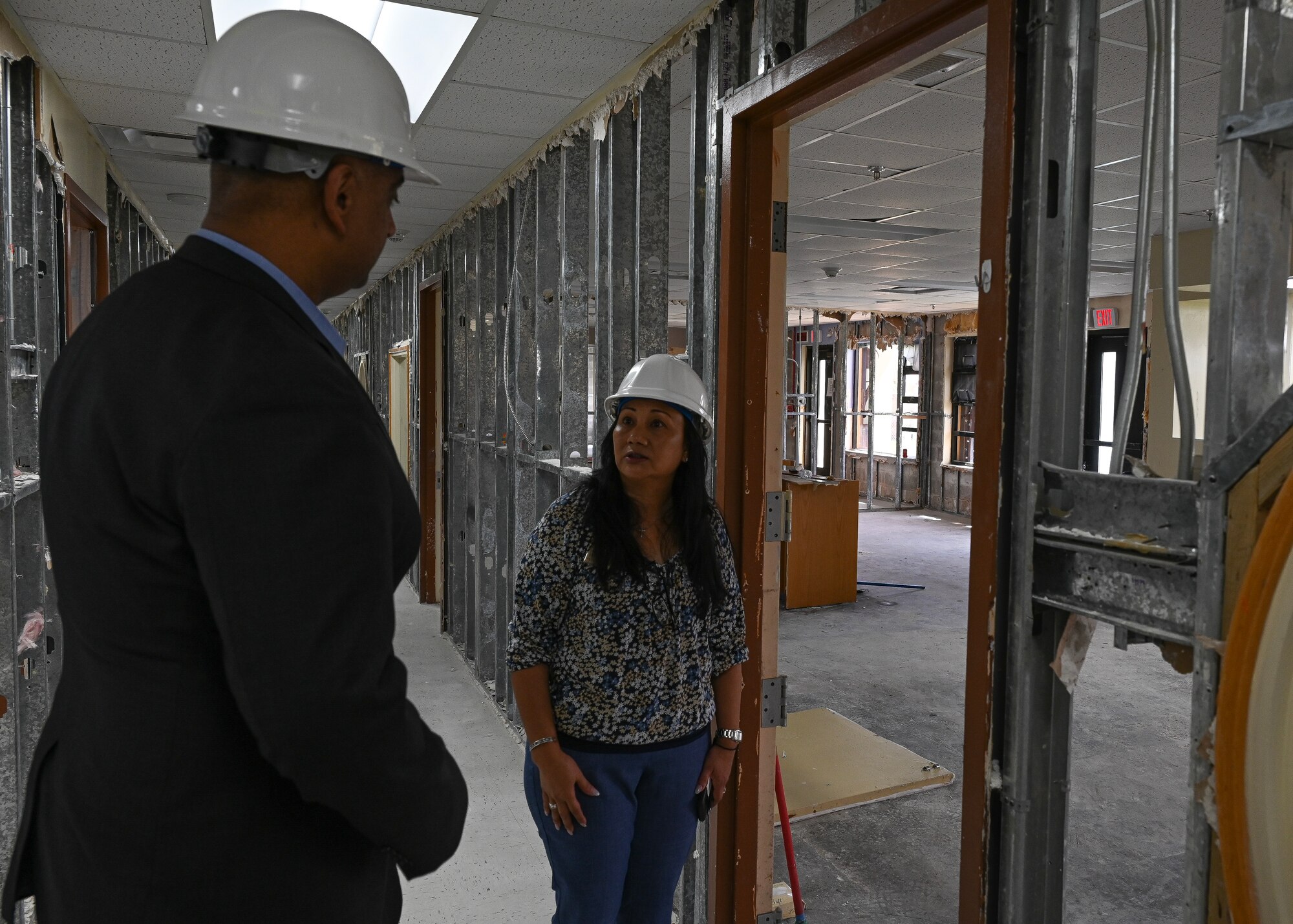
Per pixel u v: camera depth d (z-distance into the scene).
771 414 2.09
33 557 2.49
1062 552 1.16
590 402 3.55
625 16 2.29
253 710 0.73
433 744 0.89
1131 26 2.43
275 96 0.85
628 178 2.76
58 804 0.85
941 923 2.44
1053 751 1.23
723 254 2.06
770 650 2.14
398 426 7.60
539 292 3.49
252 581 0.72
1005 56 1.20
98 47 2.62
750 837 2.11
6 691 2.18
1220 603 0.92
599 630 1.58
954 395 11.32
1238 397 0.92
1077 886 2.58
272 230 0.87
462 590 5.05
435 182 1.00
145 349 0.78
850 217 5.37
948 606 6.23
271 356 0.77
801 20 1.93
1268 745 0.81
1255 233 0.92
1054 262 1.19
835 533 6.23
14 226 2.55
